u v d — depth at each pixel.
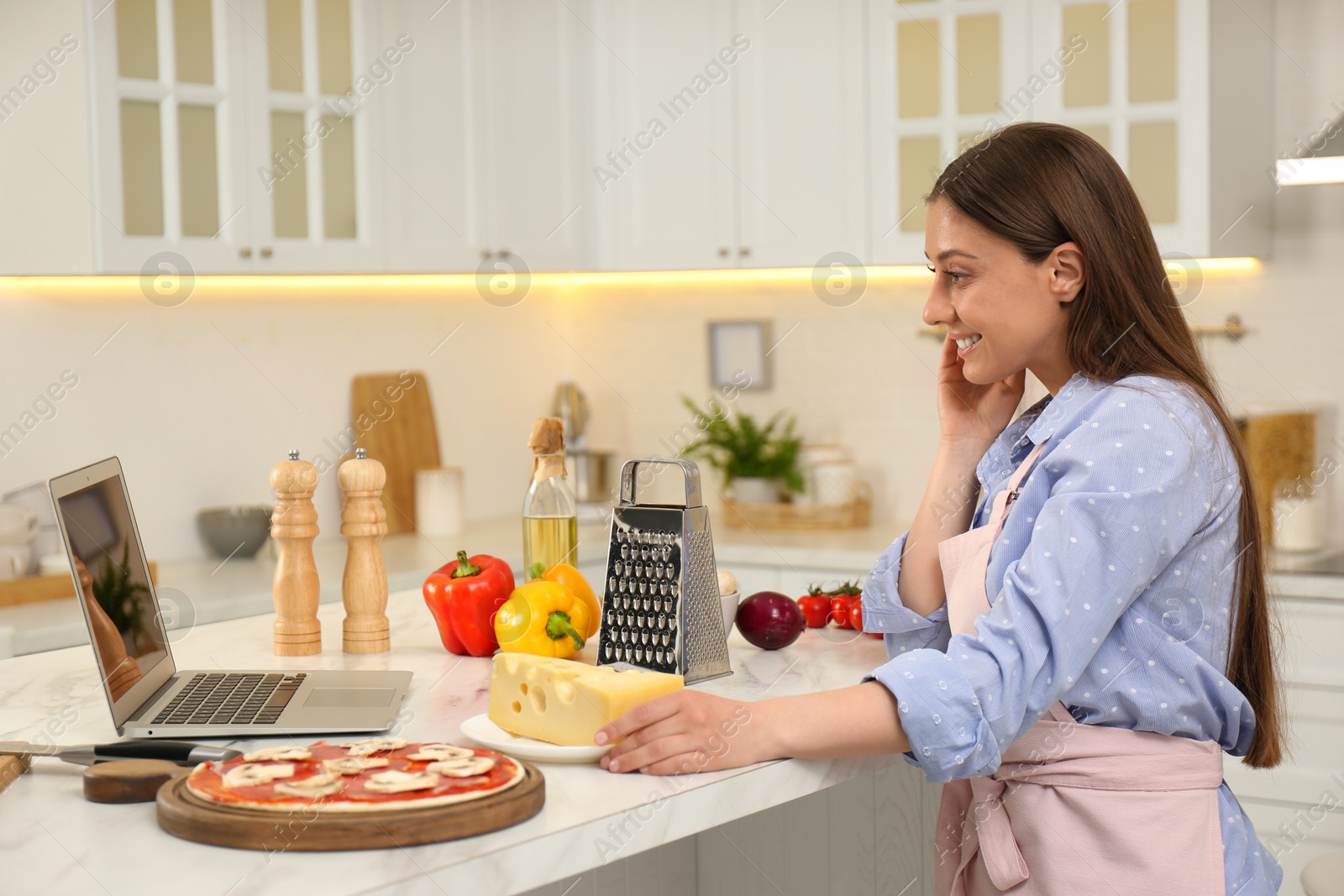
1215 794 1.10
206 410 2.92
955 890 1.23
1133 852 1.07
